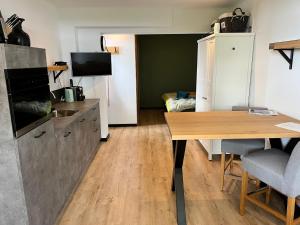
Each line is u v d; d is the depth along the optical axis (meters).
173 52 7.62
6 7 2.59
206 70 3.78
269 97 3.02
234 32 3.44
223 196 2.70
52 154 2.16
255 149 2.50
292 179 1.79
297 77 2.46
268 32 2.99
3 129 1.57
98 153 4.04
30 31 3.18
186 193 2.77
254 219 2.30
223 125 2.22
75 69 4.03
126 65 5.40
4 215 1.70
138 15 4.33
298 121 2.37
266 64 3.06
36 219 1.84
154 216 2.38
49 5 3.86
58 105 3.66
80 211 2.47
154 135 5.04
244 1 3.74
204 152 4.01
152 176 3.21
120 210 2.48
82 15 4.29
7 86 1.52
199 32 4.46
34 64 1.89
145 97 7.90
